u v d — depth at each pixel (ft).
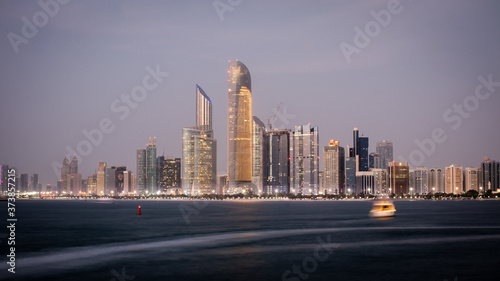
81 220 582.35
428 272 209.46
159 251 272.51
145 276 202.59
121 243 312.91
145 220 571.69
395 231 386.93
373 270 213.46
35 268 222.07
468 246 288.71
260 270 214.28
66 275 205.77
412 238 333.21
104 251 274.77
